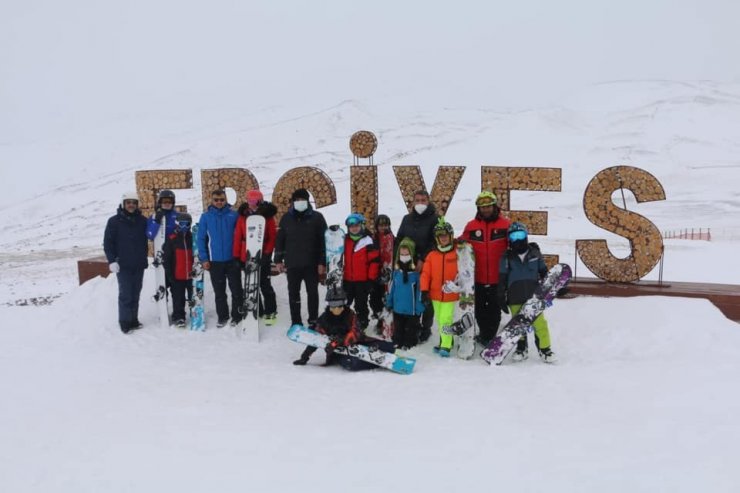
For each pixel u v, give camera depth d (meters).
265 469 3.61
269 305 7.77
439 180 8.66
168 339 7.33
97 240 26.38
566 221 26.88
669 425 4.23
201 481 3.46
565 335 7.01
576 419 4.41
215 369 6.05
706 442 3.92
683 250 19.31
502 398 4.96
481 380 5.55
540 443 3.96
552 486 3.35
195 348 6.96
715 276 14.92
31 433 4.29
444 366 6.10
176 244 7.61
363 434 4.16
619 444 3.92
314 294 7.28
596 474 3.48
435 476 3.49
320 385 5.43
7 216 37.81
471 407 4.74
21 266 20.00
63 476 3.58
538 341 6.26
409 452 3.84
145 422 4.46
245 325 7.26
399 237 6.90
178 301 7.79
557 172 8.34
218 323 7.72
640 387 5.16
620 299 7.54
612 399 4.86
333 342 5.95
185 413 4.66
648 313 7.06
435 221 6.79
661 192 8.32
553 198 32.16
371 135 8.87
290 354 6.71
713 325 6.77
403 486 3.37
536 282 6.17
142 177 9.66
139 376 5.80
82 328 7.74
